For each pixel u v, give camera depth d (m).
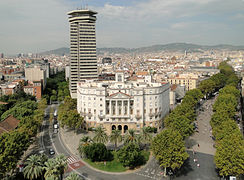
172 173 111.81
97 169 118.00
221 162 100.31
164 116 188.88
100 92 168.75
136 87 177.62
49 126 190.88
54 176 87.50
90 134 169.25
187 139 157.62
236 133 117.25
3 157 96.12
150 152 136.62
